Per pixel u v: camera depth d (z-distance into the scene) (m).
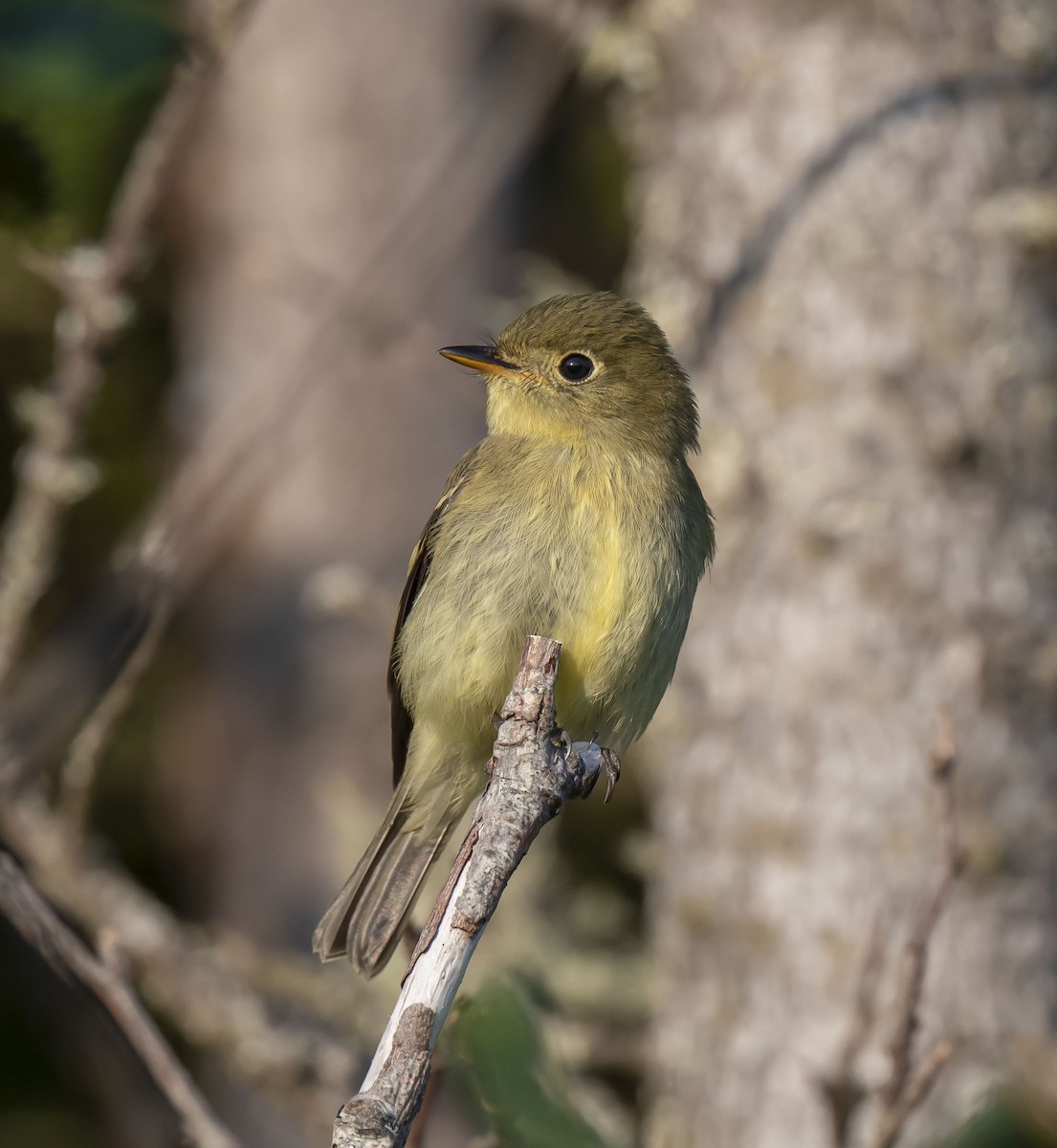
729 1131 10.42
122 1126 11.53
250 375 14.88
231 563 14.94
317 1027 12.63
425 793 9.58
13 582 10.23
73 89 9.84
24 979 12.15
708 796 10.87
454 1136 11.39
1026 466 10.65
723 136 11.30
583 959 12.88
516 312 14.44
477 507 9.45
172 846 15.02
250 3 9.48
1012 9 10.97
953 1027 9.98
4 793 9.73
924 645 10.46
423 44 15.48
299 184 15.18
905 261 10.73
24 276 14.77
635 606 9.21
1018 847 10.27
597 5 12.26
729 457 10.98
